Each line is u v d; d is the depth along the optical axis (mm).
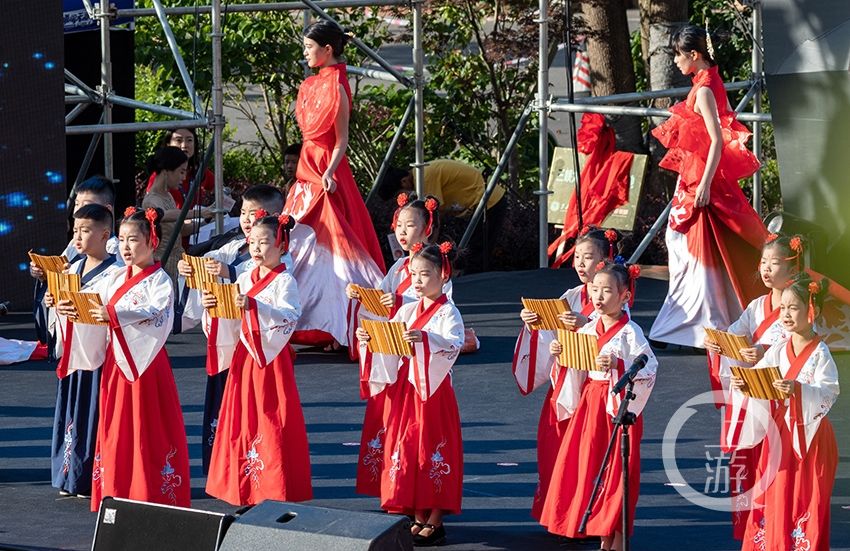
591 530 10273
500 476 12445
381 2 21031
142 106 20750
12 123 19297
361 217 17562
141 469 11117
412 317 11250
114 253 12859
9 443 13469
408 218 12164
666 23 26062
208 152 18719
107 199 13195
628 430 9523
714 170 16031
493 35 26688
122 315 10984
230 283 11445
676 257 16750
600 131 22406
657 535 10781
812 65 10969
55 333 12727
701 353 16953
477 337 18047
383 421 11453
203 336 18406
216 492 11531
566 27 19938
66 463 11844
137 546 9070
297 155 19328
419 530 10781
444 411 10914
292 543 8500
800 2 10914
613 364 10297
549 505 10578
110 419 11219
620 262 10812
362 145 27688
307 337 17688
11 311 19656
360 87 31812
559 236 24406
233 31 26297
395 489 10797
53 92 19516
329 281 17125
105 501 9219
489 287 21047
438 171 22812
